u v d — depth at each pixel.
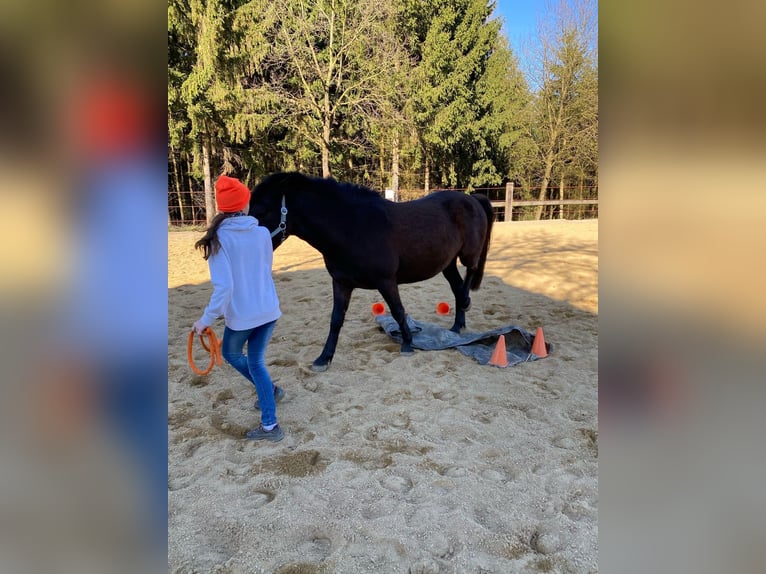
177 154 15.83
